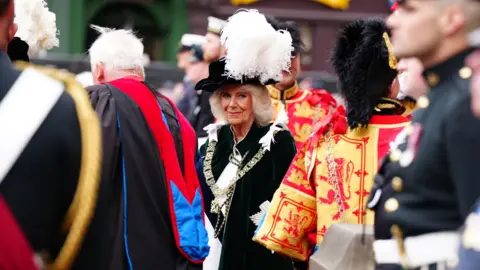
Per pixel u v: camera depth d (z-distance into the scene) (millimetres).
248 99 8391
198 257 7480
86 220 4727
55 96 4570
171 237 7359
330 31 40281
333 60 7359
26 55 7395
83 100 4703
